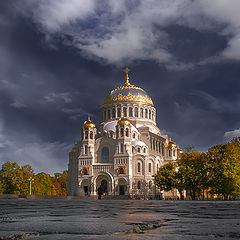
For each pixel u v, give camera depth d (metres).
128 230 6.25
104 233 5.79
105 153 137.50
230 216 11.31
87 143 137.00
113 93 162.50
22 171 125.88
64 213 12.88
